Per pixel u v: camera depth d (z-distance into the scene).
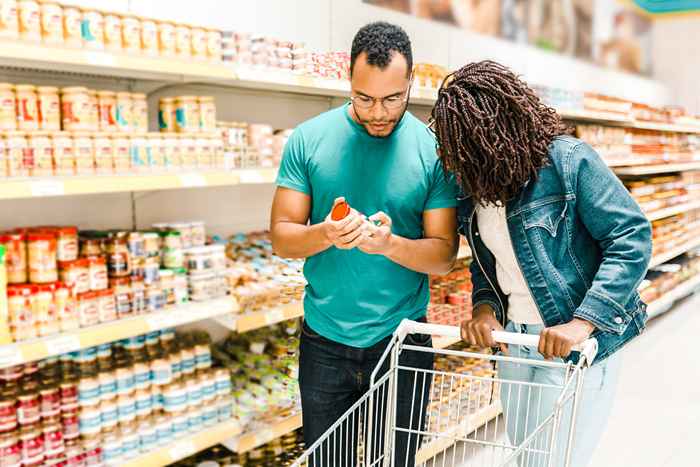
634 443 3.10
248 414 2.35
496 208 1.51
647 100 7.91
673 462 2.92
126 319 1.90
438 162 1.67
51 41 1.67
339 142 1.65
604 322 1.33
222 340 2.77
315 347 1.78
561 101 4.06
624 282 1.34
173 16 2.41
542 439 1.53
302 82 2.24
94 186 1.72
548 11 5.51
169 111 2.12
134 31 1.87
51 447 1.84
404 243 1.56
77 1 2.09
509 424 1.68
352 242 1.38
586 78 6.45
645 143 5.18
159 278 2.01
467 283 3.23
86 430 1.92
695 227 6.30
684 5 7.73
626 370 4.15
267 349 2.63
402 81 1.45
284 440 2.62
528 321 1.57
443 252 1.67
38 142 1.68
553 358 1.39
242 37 2.13
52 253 1.77
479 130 1.30
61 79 2.19
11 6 1.60
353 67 1.47
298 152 1.69
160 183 1.88
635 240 1.36
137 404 2.05
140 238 1.95
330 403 1.80
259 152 2.38
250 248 2.64
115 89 2.34
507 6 4.72
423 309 1.83
